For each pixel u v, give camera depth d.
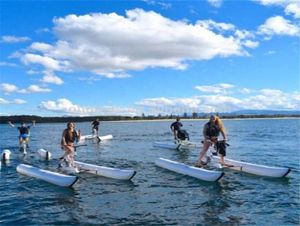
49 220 7.79
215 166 13.50
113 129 60.56
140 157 17.28
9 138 36.12
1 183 11.53
